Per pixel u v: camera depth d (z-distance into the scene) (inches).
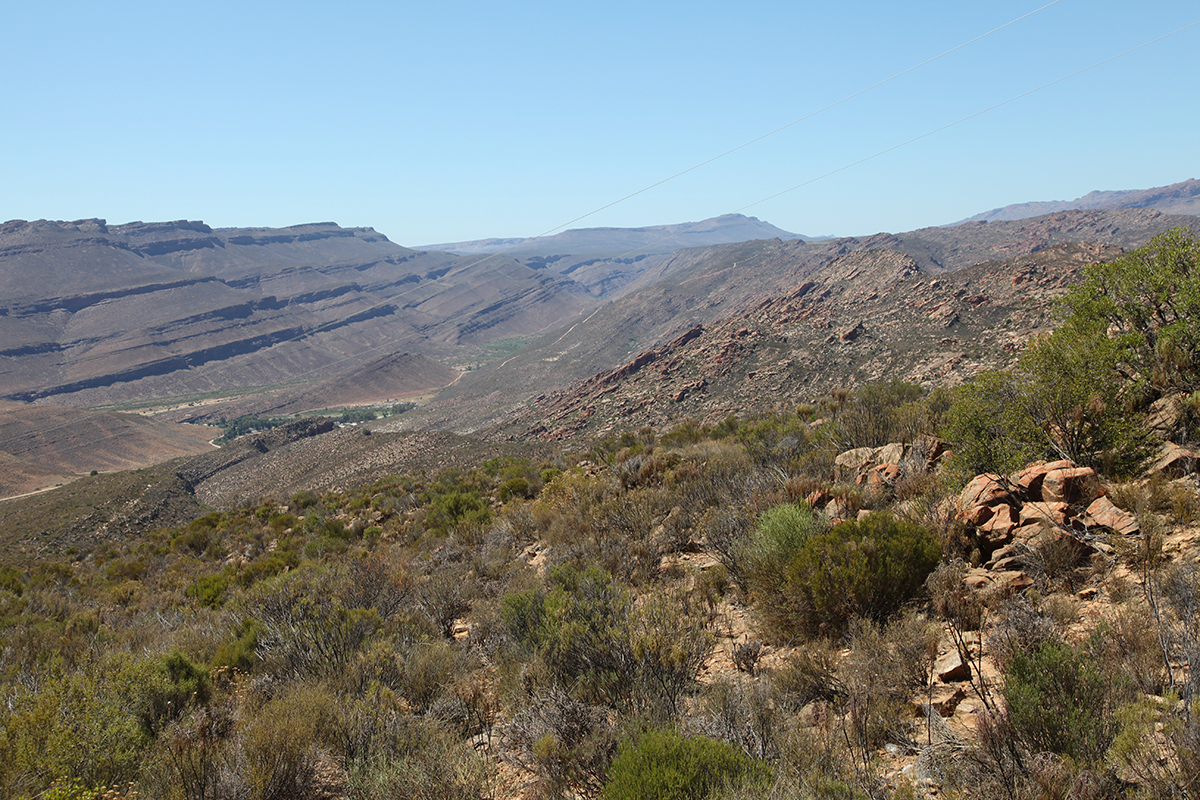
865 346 3860.7
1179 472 280.4
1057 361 328.2
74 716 229.0
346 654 307.0
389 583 416.8
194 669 305.6
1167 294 367.9
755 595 283.7
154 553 1290.6
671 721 195.2
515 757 207.2
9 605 753.6
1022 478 291.9
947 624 221.6
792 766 154.3
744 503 406.0
